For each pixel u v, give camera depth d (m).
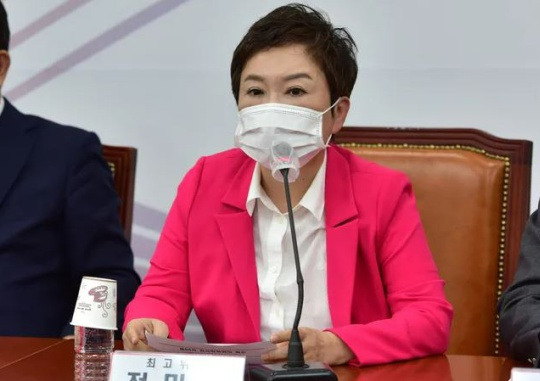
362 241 4.12
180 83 7.05
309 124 4.00
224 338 4.11
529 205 5.01
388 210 4.14
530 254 4.19
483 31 6.65
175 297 4.21
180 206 4.32
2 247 5.31
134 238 7.11
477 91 6.68
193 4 7.02
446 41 6.70
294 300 4.11
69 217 5.43
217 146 7.02
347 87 4.22
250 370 3.07
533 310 3.89
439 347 3.85
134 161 5.91
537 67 6.59
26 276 5.34
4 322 5.24
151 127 7.09
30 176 5.45
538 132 6.60
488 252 4.99
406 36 6.75
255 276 4.12
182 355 2.85
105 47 7.13
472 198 5.04
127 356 2.86
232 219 4.18
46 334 5.36
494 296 4.97
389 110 6.79
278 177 3.62
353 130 5.32
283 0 6.91
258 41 4.07
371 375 3.45
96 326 3.29
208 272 4.20
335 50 4.12
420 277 4.04
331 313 4.04
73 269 5.46
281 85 4.02
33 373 3.39
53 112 7.20
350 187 4.20
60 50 7.18
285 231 4.14
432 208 5.08
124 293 5.43
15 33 7.20
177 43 7.05
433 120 6.74
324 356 3.58
